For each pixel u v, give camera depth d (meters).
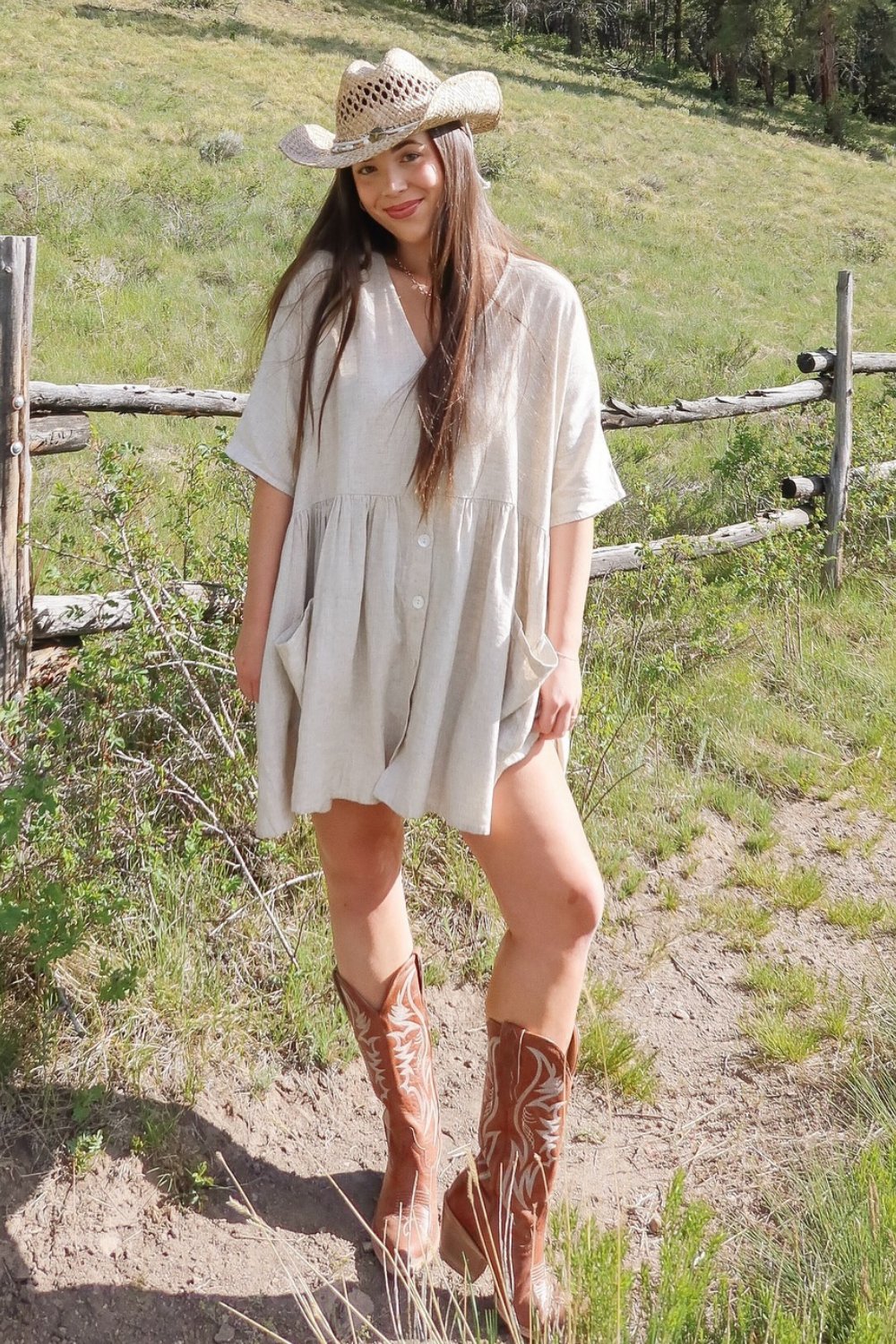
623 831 3.56
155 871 2.61
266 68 27.52
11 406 2.73
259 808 1.95
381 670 1.84
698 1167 2.39
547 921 1.83
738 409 5.84
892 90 52.44
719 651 4.56
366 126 1.69
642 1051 2.72
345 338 1.77
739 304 16.73
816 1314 1.92
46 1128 2.19
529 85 34.28
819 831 3.76
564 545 1.88
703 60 59.00
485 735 1.81
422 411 1.73
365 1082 2.53
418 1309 1.82
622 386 10.79
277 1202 2.22
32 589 2.89
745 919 3.24
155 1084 2.35
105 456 3.13
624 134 30.14
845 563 5.77
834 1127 2.49
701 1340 1.82
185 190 14.35
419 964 2.12
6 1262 1.98
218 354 8.93
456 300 1.72
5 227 11.67
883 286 19.59
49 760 2.66
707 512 6.69
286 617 1.88
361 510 1.80
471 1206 1.96
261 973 2.69
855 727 4.31
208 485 4.55
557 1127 1.88
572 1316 1.79
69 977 2.45
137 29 29.78
